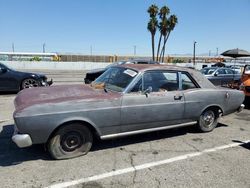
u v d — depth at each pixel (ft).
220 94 17.90
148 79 15.10
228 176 11.88
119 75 15.74
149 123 15.12
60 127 12.66
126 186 10.80
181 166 12.80
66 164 12.65
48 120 12.15
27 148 14.47
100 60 148.46
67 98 13.05
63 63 113.80
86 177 11.46
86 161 13.02
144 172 12.07
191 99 16.55
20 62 107.65
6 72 32.76
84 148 13.58
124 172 12.01
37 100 12.82
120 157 13.64
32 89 15.29
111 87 15.15
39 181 11.03
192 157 13.94
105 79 16.47
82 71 93.40
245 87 26.58
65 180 11.17
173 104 15.75
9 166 12.34
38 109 11.96
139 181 11.23
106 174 11.78
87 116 13.01
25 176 11.41
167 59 140.56
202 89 17.19
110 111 13.60
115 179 11.36
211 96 17.46
